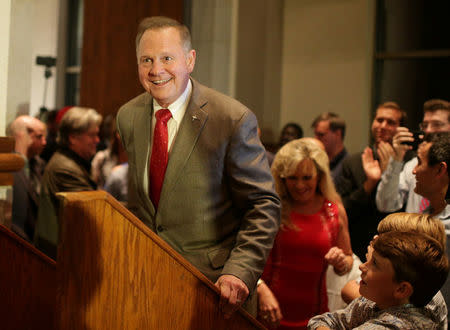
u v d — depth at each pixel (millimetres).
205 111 1574
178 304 1293
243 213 1634
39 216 2787
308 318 2199
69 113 2973
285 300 2195
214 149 1551
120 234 1160
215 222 1593
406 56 5035
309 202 2246
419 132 2287
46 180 2861
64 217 1064
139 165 1647
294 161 2180
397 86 5113
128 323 1197
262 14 5223
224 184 1594
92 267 1120
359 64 5180
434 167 1736
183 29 1555
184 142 1567
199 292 1344
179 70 1528
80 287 1104
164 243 1244
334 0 5297
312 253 2184
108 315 1153
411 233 1267
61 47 7672
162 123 1608
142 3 5289
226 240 1616
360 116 5176
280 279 2209
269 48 5348
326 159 2248
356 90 5199
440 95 4914
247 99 5070
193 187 1562
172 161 1567
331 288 2256
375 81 5191
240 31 4926
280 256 2211
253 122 1586
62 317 1079
